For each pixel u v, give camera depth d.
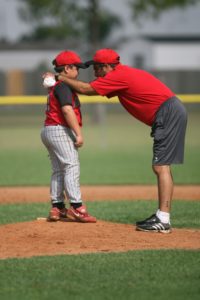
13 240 21.86
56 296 16.47
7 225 23.73
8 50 159.12
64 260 19.42
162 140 22.44
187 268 18.61
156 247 21.03
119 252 20.33
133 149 60.41
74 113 23.14
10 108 111.56
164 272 18.28
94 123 84.38
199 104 103.06
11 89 110.88
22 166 48.94
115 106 101.19
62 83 23.22
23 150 60.94
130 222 25.84
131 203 31.09
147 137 71.25
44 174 44.31
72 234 22.48
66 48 158.75
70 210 23.94
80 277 17.89
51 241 21.72
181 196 33.69
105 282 17.48
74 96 23.47
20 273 18.28
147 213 28.08
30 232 22.72
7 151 60.28
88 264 19.03
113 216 27.30
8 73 111.06
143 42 160.25
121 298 16.28
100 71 23.17
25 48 159.12
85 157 54.38
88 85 22.69
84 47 150.25
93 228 23.20
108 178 41.69
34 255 20.17
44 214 27.97
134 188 37.25
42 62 156.75
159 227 22.77
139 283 17.39
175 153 22.56
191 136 71.38
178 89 108.94
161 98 22.45
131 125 85.31
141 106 22.61
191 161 50.72
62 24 93.44
